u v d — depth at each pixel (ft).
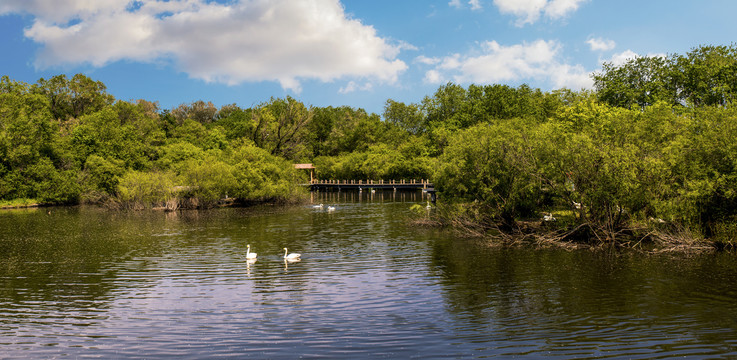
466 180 112.57
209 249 101.50
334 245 105.29
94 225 147.84
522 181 105.40
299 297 63.67
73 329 51.88
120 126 286.66
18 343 47.75
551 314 55.16
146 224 148.87
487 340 47.32
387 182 373.61
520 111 338.75
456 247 100.32
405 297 63.05
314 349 45.47
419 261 86.38
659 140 101.14
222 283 71.77
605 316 54.03
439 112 420.77
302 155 420.36
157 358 43.68
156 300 62.85
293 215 174.09
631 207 95.35
